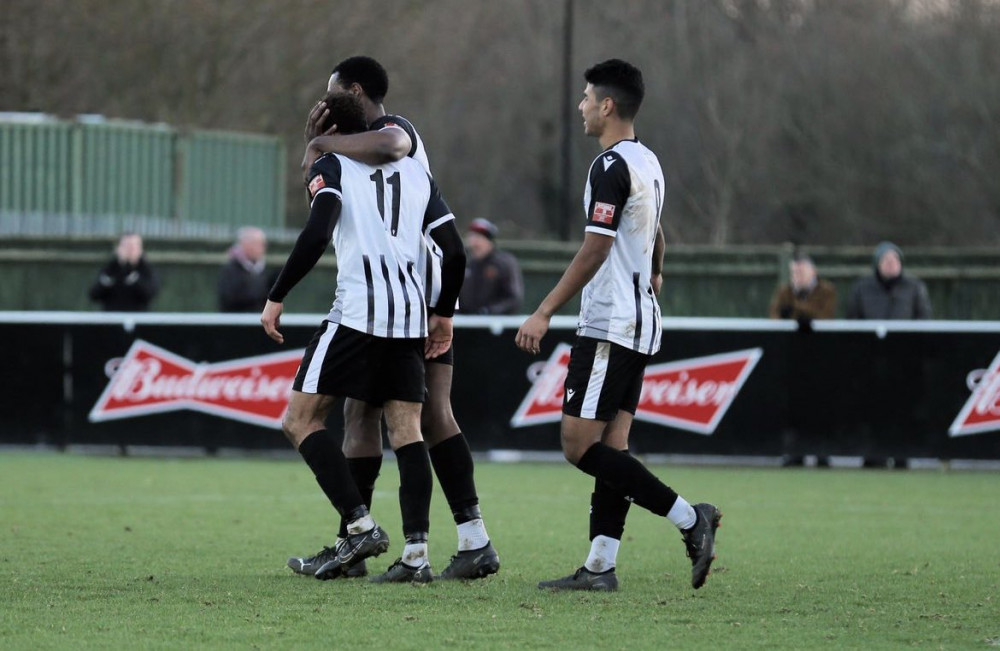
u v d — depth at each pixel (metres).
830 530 25.25
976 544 23.33
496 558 18.23
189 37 89.31
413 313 17.34
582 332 17.25
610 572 17.72
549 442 38.12
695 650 14.01
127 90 88.88
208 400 38.72
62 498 28.92
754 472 36.59
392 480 33.59
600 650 13.95
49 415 39.25
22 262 62.72
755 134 107.56
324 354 17.34
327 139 17.41
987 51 102.62
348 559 17.45
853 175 104.88
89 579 18.19
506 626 15.09
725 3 115.62
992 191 100.81
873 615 16.11
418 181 17.69
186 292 62.81
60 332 39.16
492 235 43.56
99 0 88.00
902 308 40.09
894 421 37.50
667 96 111.25
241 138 71.19
